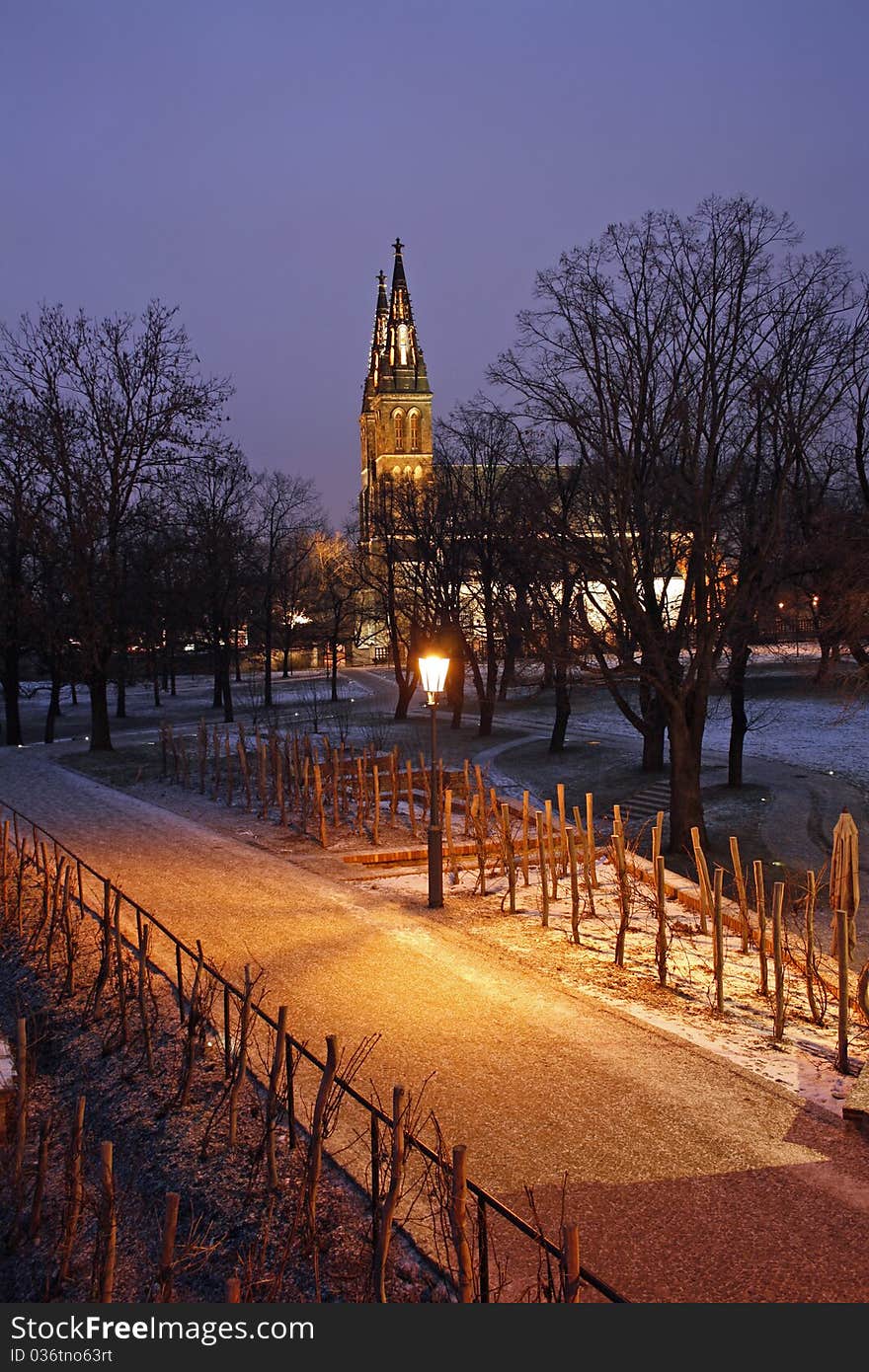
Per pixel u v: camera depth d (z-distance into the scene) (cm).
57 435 3541
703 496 2189
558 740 4166
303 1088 854
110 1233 582
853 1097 798
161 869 1738
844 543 2441
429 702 1487
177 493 3981
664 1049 943
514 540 2578
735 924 1375
